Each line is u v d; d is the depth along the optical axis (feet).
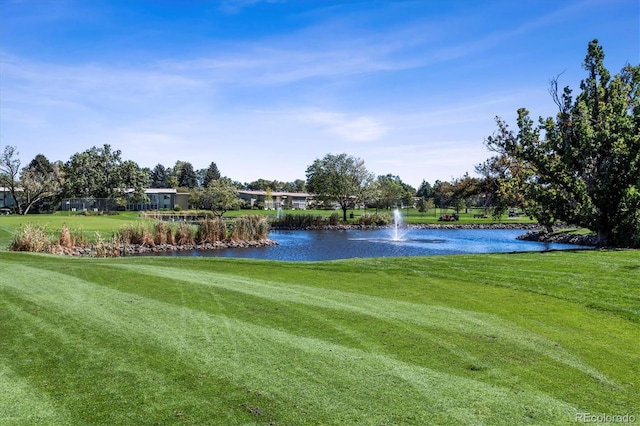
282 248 104.99
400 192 347.97
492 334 21.68
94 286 31.86
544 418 13.58
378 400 14.65
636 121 67.92
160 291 30.40
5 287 31.17
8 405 14.24
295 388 15.49
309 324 22.97
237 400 14.61
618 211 70.28
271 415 13.65
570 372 17.17
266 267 42.78
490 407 14.23
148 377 16.35
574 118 71.05
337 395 14.98
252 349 19.22
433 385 15.80
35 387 15.52
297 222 173.37
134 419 13.39
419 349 19.43
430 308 26.81
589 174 71.36
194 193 245.04
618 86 71.87
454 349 19.49
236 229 111.55
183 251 97.25
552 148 72.84
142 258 49.65
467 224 187.42
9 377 16.34
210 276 36.83
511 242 118.73
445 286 33.78
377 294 30.73
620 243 70.85
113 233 96.53
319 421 13.32
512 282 35.01
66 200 232.53
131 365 17.46
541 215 76.28
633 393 15.42
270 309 25.88
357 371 16.96
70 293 29.55
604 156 68.90
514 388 15.66
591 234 109.60
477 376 16.65
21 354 18.57
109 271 38.01
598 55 74.08
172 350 19.06
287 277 37.29
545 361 18.26
